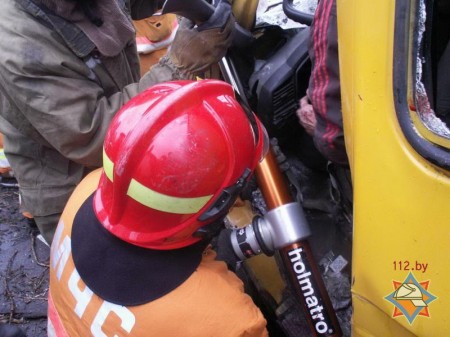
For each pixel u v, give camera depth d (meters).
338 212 1.55
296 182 1.57
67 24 1.51
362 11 1.00
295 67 1.51
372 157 0.96
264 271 1.54
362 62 0.99
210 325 1.10
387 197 0.93
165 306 1.11
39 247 2.50
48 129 1.52
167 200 1.05
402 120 0.91
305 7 1.64
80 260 1.19
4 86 1.52
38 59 1.47
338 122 1.20
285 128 1.62
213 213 1.11
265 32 1.70
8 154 1.85
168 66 1.56
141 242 1.11
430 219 0.88
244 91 1.69
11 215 2.68
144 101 1.13
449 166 0.84
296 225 1.25
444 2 1.05
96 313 1.15
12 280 2.35
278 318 1.48
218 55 1.55
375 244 0.96
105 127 1.58
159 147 1.03
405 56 0.91
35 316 2.19
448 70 1.03
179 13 1.43
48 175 1.82
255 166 1.24
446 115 1.02
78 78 1.57
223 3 1.52
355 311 1.04
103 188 1.18
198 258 1.18
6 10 1.49
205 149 1.05
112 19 1.63
